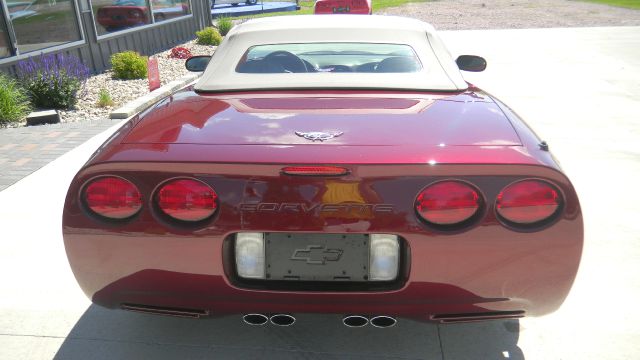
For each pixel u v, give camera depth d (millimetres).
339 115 2039
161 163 1706
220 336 2281
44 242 3182
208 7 16766
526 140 1839
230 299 1796
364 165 1647
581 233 1705
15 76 7461
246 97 2330
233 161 1678
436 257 1694
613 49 11750
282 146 1752
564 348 2199
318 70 2709
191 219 1724
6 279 2760
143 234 1746
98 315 2451
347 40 2781
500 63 10172
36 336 2293
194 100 2328
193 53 12109
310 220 1685
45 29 8266
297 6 27234
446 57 2736
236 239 1784
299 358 2139
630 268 2840
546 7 25781
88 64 9492
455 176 1657
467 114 2057
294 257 1775
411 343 2234
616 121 5934
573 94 7398
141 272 1793
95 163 1768
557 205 1683
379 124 1937
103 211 1760
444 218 1671
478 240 1678
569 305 2506
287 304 1784
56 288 2678
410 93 2367
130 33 11055
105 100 7012
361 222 1677
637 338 2262
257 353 2168
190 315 1851
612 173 4289
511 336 2283
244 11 25719
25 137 5523
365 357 2143
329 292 1760
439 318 1799
